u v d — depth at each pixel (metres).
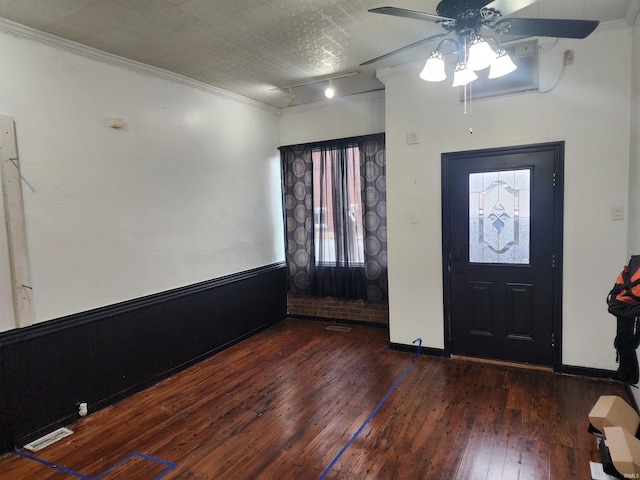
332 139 4.79
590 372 3.24
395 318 4.00
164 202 3.61
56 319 2.79
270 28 2.81
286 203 5.15
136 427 2.77
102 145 3.09
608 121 3.04
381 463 2.28
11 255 2.54
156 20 2.63
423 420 2.71
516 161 3.37
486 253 3.56
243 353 4.13
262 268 4.89
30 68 2.64
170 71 3.61
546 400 2.90
